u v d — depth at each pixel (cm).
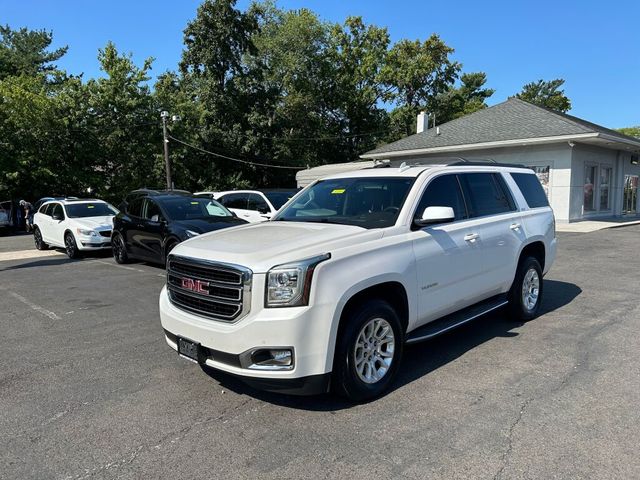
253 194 1366
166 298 425
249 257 356
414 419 351
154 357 499
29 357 508
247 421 357
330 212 481
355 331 365
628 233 1509
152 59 3108
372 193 472
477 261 491
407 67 4334
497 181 569
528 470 286
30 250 1513
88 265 1145
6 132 2539
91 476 292
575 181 1861
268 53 4281
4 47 3994
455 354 482
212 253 379
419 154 2273
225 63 3438
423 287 425
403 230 420
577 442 314
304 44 4212
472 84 5919
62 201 1427
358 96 4375
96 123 2916
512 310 575
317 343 342
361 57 4416
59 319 658
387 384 396
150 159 3153
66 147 2800
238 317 351
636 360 454
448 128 2330
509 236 541
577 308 645
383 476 284
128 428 351
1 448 327
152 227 1014
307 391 348
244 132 3469
